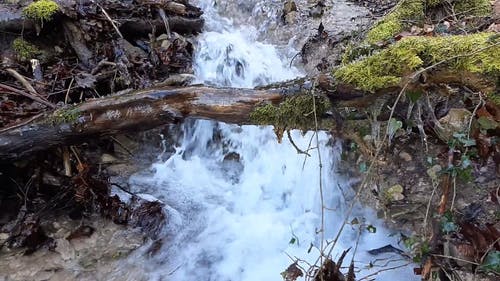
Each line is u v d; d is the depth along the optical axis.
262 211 3.51
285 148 3.71
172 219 3.25
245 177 3.77
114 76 3.61
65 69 3.58
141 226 3.13
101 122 2.89
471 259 2.66
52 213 3.11
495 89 2.45
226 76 4.35
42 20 3.64
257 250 3.16
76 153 3.17
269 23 4.94
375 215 3.25
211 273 2.97
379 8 4.96
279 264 3.07
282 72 4.33
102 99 2.93
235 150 3.90
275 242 3.24
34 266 2.78
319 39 4.43
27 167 3.12
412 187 3.19
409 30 3.92
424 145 3.30
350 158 3.47
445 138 3.09
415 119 3.11
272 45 4.67
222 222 3.36
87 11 3.80
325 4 5.08
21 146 2.85
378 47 3.54
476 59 2.45
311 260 3.07
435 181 2.92
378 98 2.85
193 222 3.29
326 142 3.55
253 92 2.85
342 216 3.38
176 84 3.74
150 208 3.19
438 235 2.73
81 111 2.88
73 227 3.05
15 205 3.08
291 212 3.53
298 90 2.82
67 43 3.82
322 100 2.79
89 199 3.15
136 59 3.93
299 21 4.86
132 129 2.97
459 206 2.96
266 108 2.81
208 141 3.93
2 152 2.82
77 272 2.78
